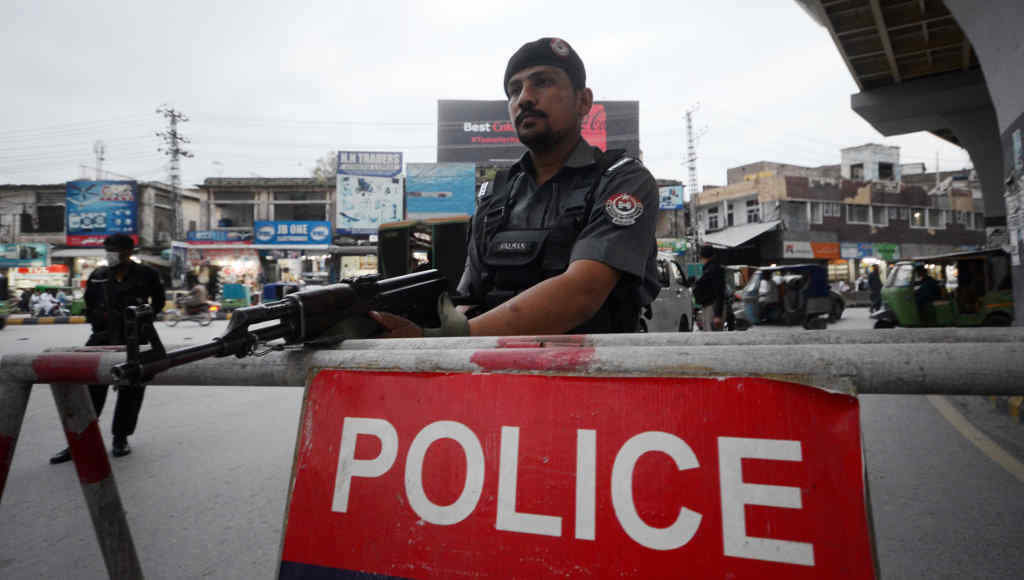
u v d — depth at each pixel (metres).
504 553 0.52
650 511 0.49
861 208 27.25
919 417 3.77
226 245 23.30
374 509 0.57
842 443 0.45
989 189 9.65
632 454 0.50
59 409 0.83
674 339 0.73
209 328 13.47
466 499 0.54
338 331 0.71
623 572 0.48
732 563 0.46
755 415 0.48
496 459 0.54
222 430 3.57
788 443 0.46
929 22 7.39
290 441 3.29
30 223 25.72
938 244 28.67
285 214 25.45
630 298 1.21
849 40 7.95
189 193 28.41
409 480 0.56
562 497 0.51
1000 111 4.65
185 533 2.04
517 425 0.54
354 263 18.34
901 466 2.69
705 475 0.48
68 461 2.96
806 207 26.22
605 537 0.49
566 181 1.25
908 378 0.46
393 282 0.81
